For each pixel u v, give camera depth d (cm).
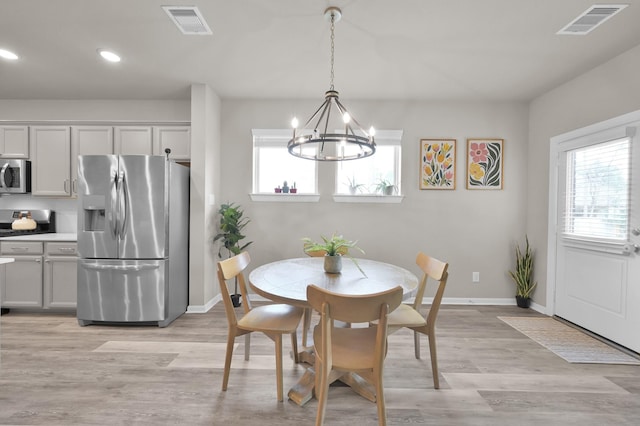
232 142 379
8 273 326
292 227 380
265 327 189
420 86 333
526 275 358
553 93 335
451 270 377
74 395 189
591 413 177
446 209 376
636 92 249
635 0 196
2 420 167
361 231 378
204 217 339
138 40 248
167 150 332
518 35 237
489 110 373
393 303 145
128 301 300
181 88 341
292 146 202
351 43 251
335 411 177
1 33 238
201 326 302
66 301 325
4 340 268
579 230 303
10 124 365
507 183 374
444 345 262
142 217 301
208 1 200
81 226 301
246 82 328
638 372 221
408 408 180
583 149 300
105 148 363
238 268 217
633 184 251
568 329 297
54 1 200
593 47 252
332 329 177
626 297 256
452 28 229
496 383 207
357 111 375
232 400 186
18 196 388
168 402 183
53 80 320
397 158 381
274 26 228
